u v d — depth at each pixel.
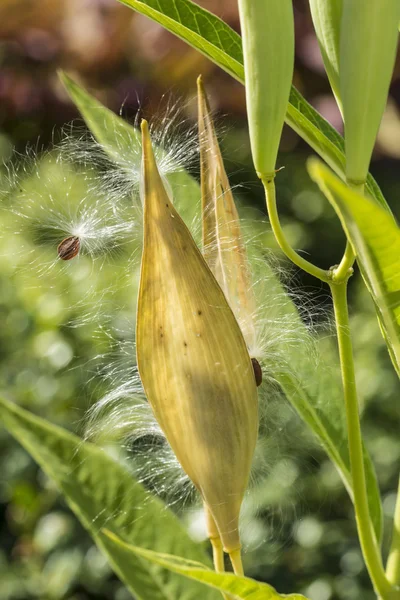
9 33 1.19
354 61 0.25
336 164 0.29
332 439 0.33
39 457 0.35
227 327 0.27
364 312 0.95
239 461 0.28
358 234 0.24
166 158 0.30
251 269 0.30
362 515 0.28
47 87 1.18
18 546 0.88
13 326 0.84
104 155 0.31
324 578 0.79
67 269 0.31
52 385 0.80
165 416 0.28
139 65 1.16
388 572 0.29
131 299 0.34
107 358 0.34
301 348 0.31
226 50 0.30
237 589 0.27
